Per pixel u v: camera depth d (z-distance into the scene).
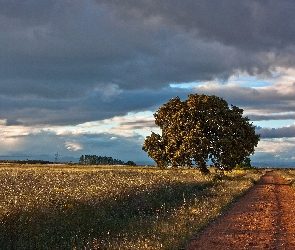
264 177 67.25
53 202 14.42
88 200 15.67
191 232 12.73
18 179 29.27
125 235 12.48
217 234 13.12
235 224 15.22
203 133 45.75
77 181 27.27
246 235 13.07
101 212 14.91
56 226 12.41
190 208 17.55
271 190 33.72
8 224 11.67
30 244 11.20
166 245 10.61
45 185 22.91
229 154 45.94
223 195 24.78
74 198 15.65
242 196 27.39
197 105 46.22
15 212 12.36
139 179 28.72
